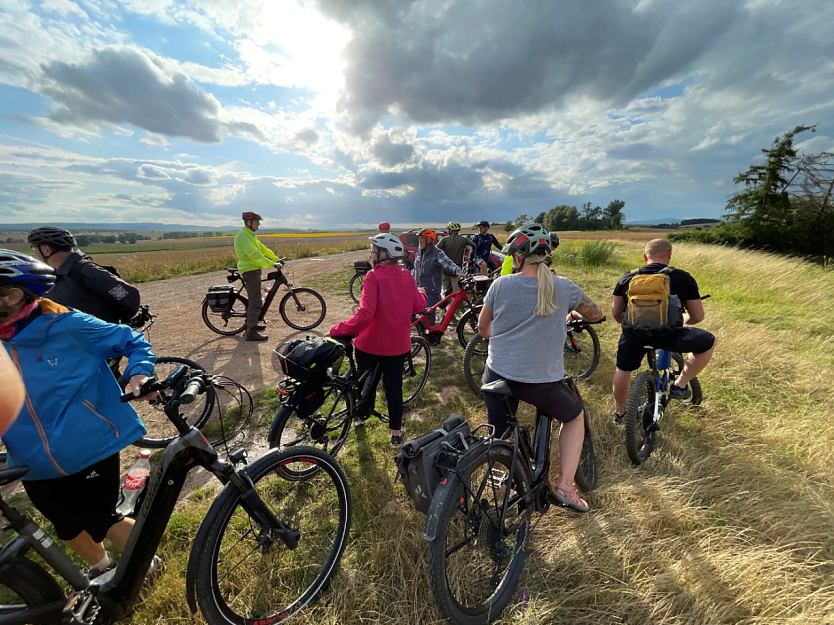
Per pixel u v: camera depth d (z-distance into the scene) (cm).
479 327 241
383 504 262
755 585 195
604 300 841
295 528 199
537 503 224
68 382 158
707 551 218
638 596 196
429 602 194
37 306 159
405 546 226
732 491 265
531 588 206
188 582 160
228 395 411
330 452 318
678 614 187
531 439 245
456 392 442
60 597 158
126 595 168
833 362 478
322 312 663
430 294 589
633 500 262
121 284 277
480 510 197
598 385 445
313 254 1981
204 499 269
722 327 587
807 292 811
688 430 349
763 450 313
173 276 1216
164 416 375
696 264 1193
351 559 222
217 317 702
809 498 251
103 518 181
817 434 328
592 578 208
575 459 224
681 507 248
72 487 168
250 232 572
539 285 204
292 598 199
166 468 161
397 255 293
